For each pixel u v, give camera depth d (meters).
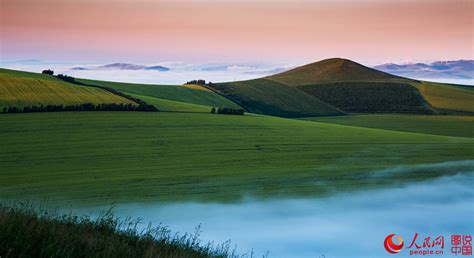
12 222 10.13
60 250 9.35
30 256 8.98
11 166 65.06
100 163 68.19
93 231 11.80
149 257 10.23
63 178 59.72
